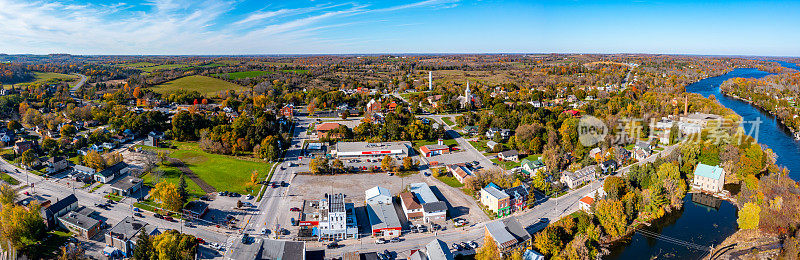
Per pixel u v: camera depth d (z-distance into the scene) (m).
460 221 123.00
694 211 134.12
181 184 128.88
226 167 169.88
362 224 121.19
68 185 146.00
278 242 101.19
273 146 183.88
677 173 146.38
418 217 125.81
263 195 141.50
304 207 125.62
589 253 104.88
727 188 152.38
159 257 93.75
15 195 128.88
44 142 184.12
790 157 187.00
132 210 126.62
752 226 119.81
